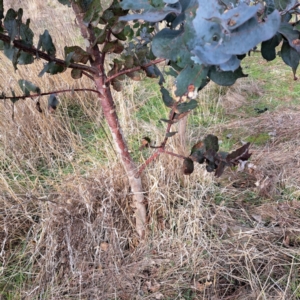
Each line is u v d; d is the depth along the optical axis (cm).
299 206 190
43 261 165
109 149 210
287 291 149
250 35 49
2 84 238
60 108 272
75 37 325
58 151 233
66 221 171
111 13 92
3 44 85
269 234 175
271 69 341
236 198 200
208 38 50
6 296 156
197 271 158
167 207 184
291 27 64
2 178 185
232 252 167
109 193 170
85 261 163
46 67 89
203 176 200
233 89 310
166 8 61
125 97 283
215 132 260
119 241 169
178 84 66
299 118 263
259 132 256
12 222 181
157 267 164
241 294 150
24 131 232
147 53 116
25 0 424
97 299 149
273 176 209
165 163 195
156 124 258
